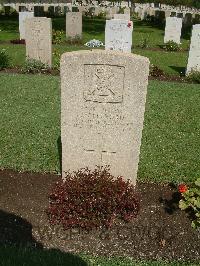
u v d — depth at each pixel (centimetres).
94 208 166
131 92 165
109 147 179
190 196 176
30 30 450
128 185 180
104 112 171
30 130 268
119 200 167
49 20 443
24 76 426
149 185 201
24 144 244
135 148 178
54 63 480
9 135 258
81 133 177
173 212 178
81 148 181
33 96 350
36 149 237
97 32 865
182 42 772
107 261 146
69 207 167
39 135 260
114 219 170
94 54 159
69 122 175
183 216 176
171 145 253
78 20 673
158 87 398
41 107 320
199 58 446
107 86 165
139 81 162
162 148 248
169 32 691
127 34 492
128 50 501
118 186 173
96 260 147
